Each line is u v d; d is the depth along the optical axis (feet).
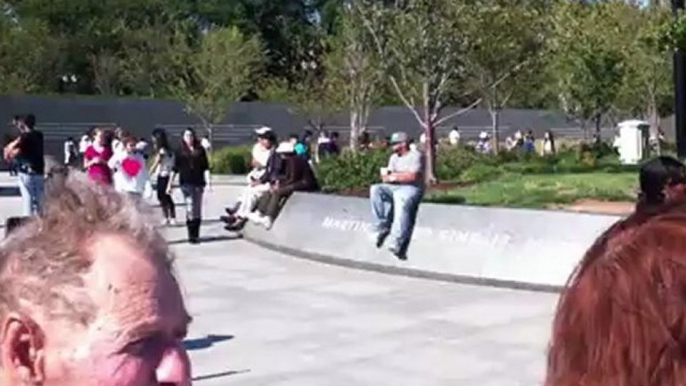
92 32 209.97
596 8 142.20
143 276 5.00
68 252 4.91
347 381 27.71
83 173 5.68
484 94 130.11
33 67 196.75
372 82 149.18
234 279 45.85
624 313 4.24
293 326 35.24
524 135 170.50
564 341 4.41
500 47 110.73
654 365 4.15
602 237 4.64
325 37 194.08
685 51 50.93
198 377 28.37
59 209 5.06
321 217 53.47
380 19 108.68
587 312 4.33
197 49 203.72
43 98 162.91
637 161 111.14
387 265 47.50
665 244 4.33
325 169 77.20
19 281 4.87
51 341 4.87
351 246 49.98
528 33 113.19
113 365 4.89
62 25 213.87
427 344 31.96
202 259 52.26
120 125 168.86
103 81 202.08
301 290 42.78
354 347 31.86
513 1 110.63
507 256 43.52
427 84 100.17
